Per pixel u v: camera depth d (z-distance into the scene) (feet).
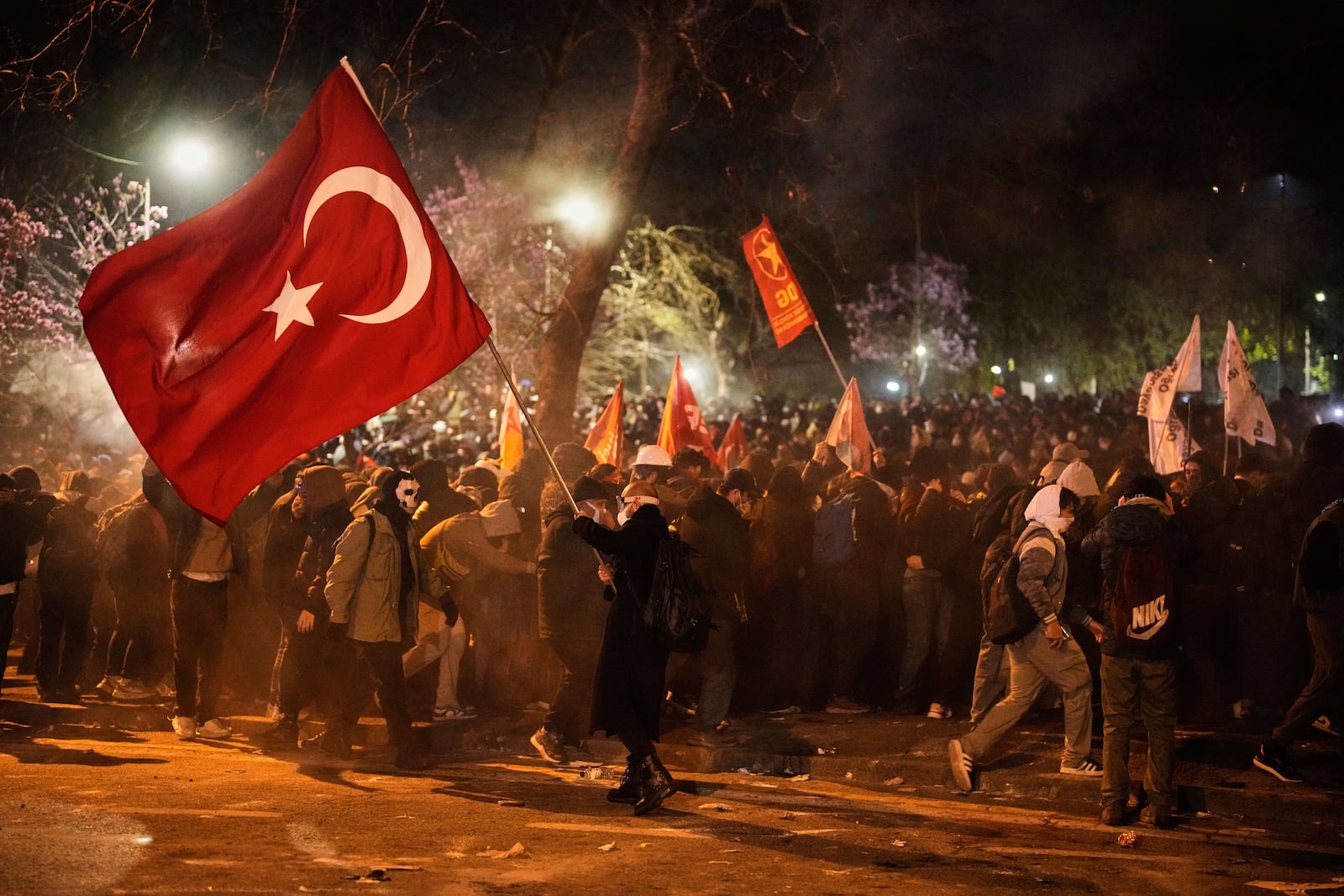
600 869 17.13
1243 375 39.60
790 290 45.24
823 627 33.14
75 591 33.68
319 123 20.97
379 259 20.88
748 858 18.21
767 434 73.56
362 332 20.63
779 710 32.14
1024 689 25.12
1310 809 22.70
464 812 20.68
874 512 32.12
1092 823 22.53
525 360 100.37
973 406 96.63
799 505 32.27
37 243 77.41
